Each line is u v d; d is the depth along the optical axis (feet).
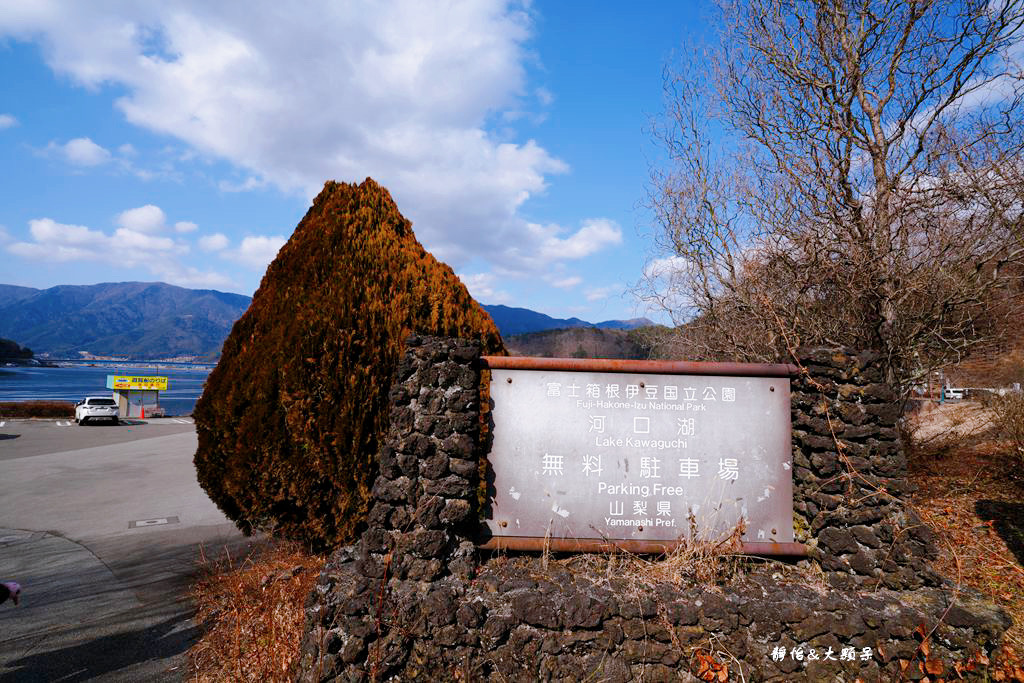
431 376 11.27
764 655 10.15
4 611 15.65
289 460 13.92
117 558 20.93
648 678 10.05
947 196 19.08
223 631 13.84
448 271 17.13
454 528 10.93
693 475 11.85
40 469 43.50
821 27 22.24
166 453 52.60
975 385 30.04
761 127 23.95
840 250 20.10
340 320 14.21
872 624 10.25
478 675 9.96
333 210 16.80
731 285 23.21
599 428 11.92
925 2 19.74
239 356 15.67
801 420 12.02
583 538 11.53
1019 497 19.48
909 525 11.25
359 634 10.03
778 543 11.57
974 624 10.33
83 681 11.70
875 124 21.74
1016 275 18.40
